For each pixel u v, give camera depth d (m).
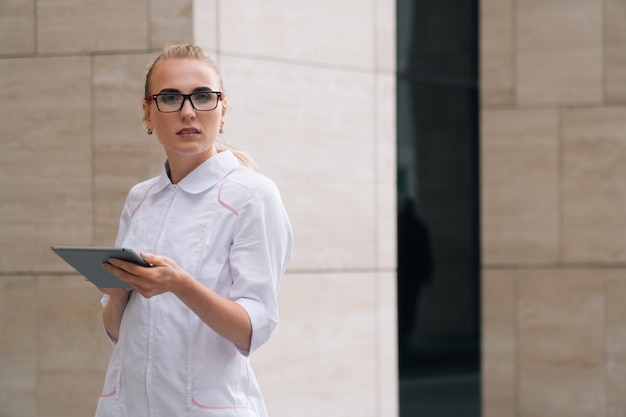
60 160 6.55
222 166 3.41
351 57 7.29
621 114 8.69
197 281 3.18
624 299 8.68
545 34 8.77
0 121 6.62
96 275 3.22
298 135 6.96
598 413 8.70
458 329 9.15
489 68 8.89
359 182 7.32
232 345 3.32
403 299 8.95
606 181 8.71
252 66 6.69
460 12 9.23
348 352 7.23
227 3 6.53
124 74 6.44
